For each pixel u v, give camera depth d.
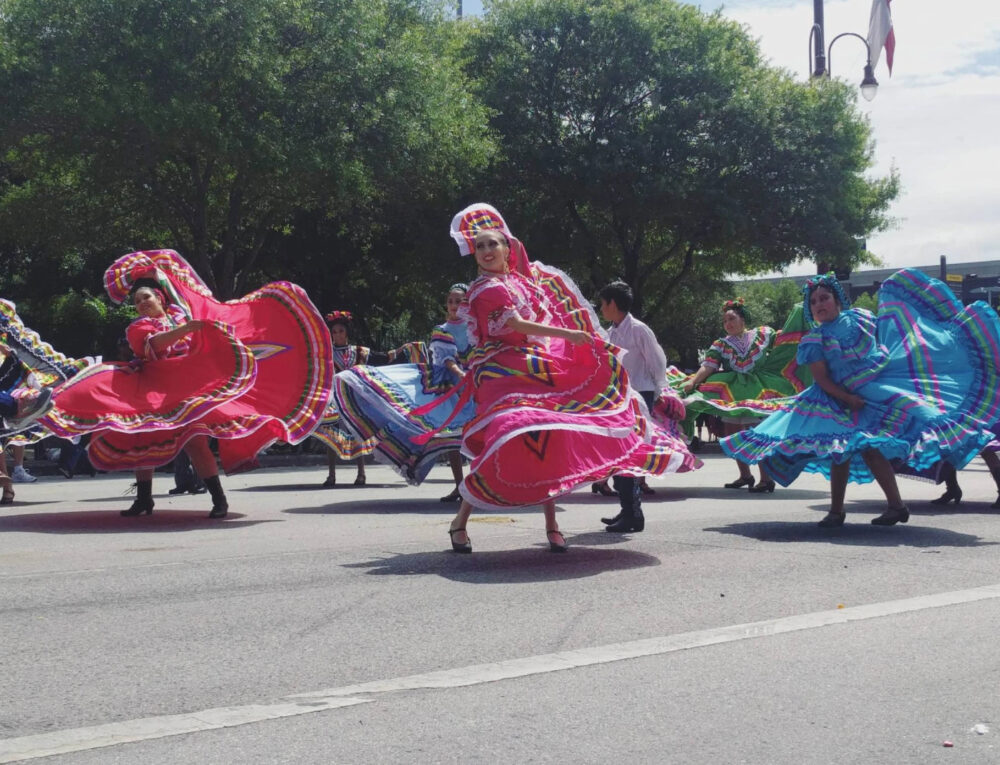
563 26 26.52
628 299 8.70
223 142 18.47
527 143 26.70
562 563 6.33
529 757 3.14
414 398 9.81
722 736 3.32
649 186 26.11
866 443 7.61
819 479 12.86
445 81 22.28
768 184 27.73
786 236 28.53
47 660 4.18
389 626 4.73
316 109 20.02
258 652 4.30
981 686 3.86
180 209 21.52
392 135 20.69
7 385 10.52
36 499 11.17
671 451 6.79
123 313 26.67
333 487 12.46
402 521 8.64
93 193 20.12
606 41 26.33
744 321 12.41
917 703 3.66
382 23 21.31
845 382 7.92
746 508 9.53
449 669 4.04
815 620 4.84
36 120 18.98
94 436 8.70
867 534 7.61
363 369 9.94
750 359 12.23
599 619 4.86
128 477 15.52
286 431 8.72
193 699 3.68
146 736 3.30
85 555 6.78
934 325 8.19
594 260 29.09
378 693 3.74
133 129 18.55
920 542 7.19
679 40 26.67
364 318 30.17
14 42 18.66
